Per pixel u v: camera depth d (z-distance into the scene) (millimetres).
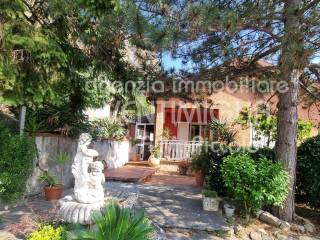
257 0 6648
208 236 6734
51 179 8430
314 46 6258
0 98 5703
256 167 7516
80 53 7387
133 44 6980
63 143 9812
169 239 6375
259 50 8312
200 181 11609
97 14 5508
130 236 4348
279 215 7961
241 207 8172
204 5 6125
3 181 6785
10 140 6996
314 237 7242
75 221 5086
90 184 5496
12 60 5625
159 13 6516
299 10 6355
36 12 6719
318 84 9656
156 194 9953
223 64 8227
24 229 5238
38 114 9352
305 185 9125
